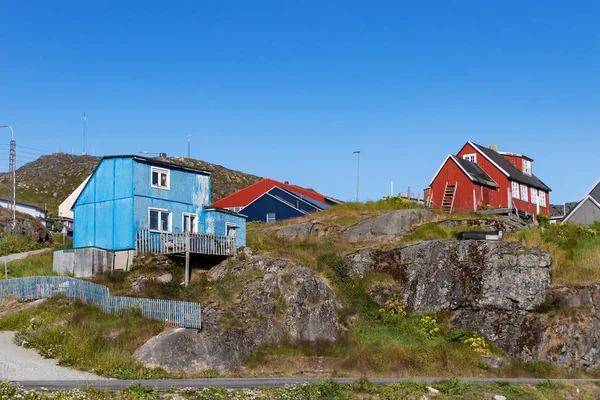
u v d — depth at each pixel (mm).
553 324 43625
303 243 52156
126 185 45750
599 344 43438
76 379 28531
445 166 65438
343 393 30031
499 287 45375
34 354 32375
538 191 72312
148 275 42156
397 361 38188
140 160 46156
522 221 59531
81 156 164875
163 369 32062
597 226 61406
